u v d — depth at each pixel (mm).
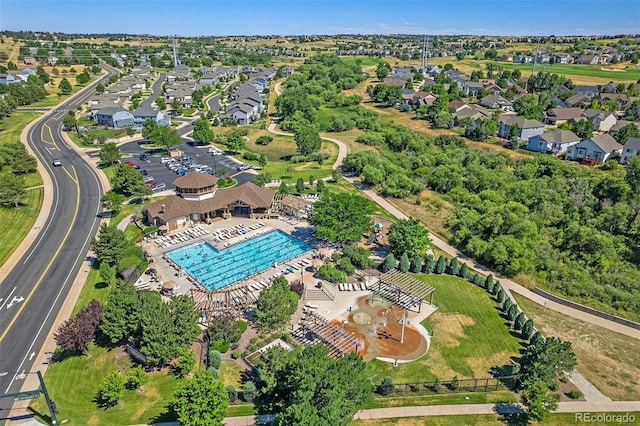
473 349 48125
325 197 69688
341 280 59812
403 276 57219
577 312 56406
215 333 46969
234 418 38438
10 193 81500
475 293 59000
